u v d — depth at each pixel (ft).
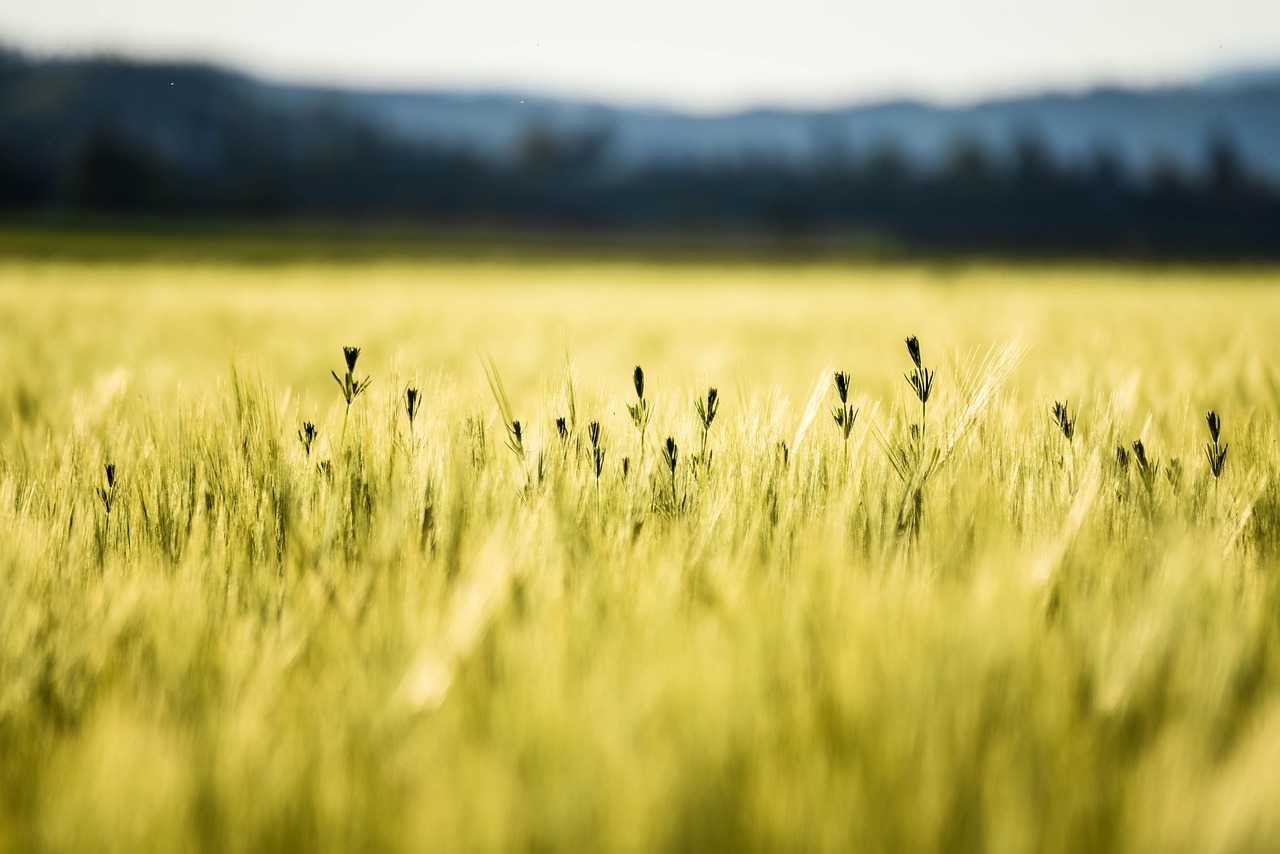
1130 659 14.70
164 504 16.01
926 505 15.76
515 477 16.02
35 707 14.83
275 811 13.92
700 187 576.61
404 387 16.44
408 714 14.57
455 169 615.16
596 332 42.80
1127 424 16.85
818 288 99.76
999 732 14.48
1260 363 18.75
